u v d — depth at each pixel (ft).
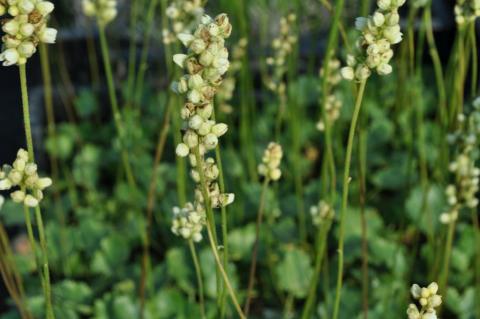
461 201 2.03
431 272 2.17
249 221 2.75
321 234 1.79
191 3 1.88
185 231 1.57
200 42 1.21
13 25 1.26
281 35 2.27
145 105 3.43
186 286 2.40
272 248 2.59
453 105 1.92
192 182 2.67
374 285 2.37
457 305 2.33
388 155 3.11
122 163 2.97
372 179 2.86
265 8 2.93
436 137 2.91
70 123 3.26
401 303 2.19
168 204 2.76
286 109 2.86
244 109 2.65
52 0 3.44
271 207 2.55
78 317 2.31
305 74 3.50
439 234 2.28
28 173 1.36
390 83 3.29
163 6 2.07
